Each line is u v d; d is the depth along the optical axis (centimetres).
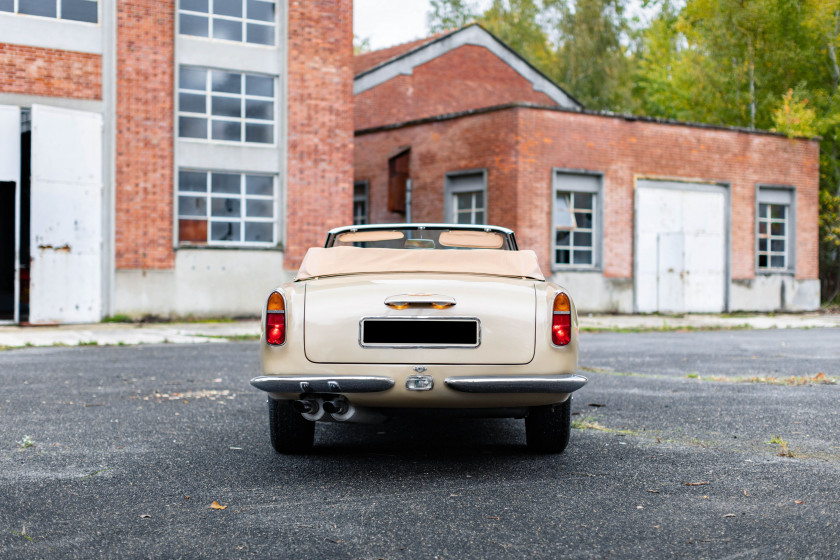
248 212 1931
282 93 1933
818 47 2858
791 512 401
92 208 1738
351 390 469
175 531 375
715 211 2430
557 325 485
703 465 506
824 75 2886
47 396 789
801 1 2830
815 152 2598
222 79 1905
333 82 1970
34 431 614
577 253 2238
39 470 493
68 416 680
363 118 2605
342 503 422
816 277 2608
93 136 1739
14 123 1681
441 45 2742
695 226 2395
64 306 1700
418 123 2366
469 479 473
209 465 509
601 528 377
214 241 1897
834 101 2766
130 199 1786
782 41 2850
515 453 548
